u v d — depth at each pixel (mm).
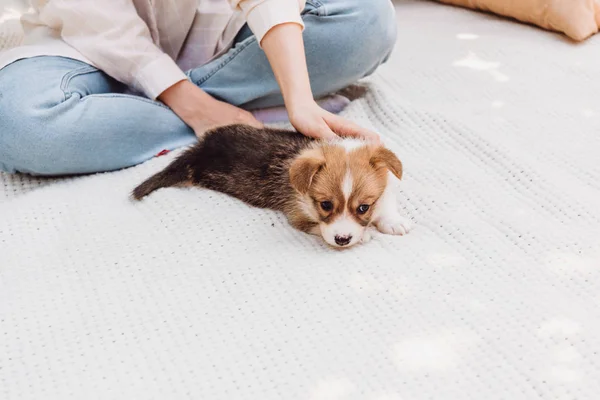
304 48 1246
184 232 1104
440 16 1640
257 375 943
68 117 1182
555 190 1133
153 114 1236
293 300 1013
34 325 1002
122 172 1231
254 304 1012
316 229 1107
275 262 1061
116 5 1243
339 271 1041
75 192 1181
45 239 1104
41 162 1198
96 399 931
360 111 1318
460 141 1231
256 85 1283
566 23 1491
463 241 1071
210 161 1179
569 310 981
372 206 1097
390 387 922
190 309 1012
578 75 1400
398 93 1382
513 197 1137
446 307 993
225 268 1055
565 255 1046
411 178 1167
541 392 911
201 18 1310
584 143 1236
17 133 1170
